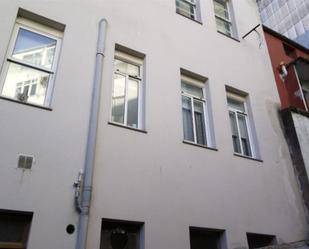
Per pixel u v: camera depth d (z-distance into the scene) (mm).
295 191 7527
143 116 6098
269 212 6684
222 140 6883
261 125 8039
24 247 4039
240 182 6594
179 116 6465
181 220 5367
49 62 5578
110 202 4805
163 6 7746
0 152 4301
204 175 6113
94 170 4867
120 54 6523
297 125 8406
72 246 4234
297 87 9391
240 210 6234
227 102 7992
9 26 5176
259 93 8609
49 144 4695
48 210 4293
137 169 5328
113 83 6211
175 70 7004
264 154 7547
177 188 5621
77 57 5641
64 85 5266
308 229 7148
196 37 7984
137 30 6848
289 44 11375
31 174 4387
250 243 6297
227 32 9531
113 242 4801
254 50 9438
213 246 5789
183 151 6090
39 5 5711
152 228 5016
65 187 4539
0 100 4602
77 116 5133
